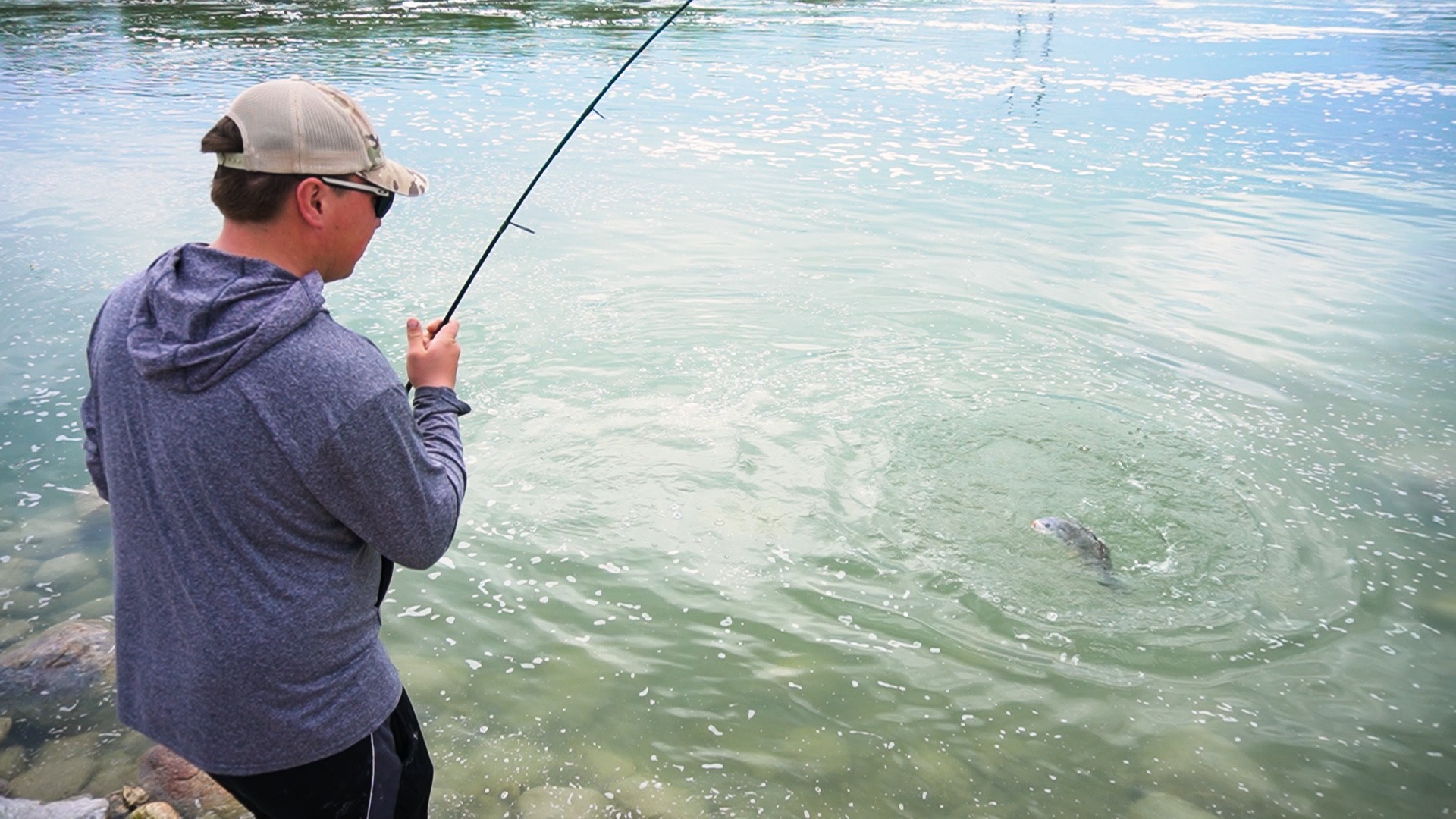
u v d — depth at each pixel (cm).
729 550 420
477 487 459
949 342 618
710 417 523
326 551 170
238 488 158
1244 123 1259
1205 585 403
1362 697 343
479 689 339
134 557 167
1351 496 462
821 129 1207
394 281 693
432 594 388
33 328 604
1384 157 1089
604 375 566
